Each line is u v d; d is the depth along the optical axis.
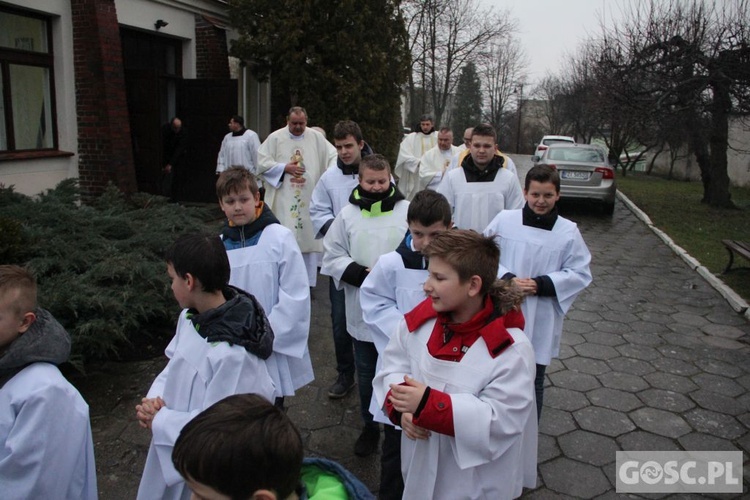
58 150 8.09
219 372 1.97
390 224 3.20
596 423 3.73
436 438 1.98
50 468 1.89
